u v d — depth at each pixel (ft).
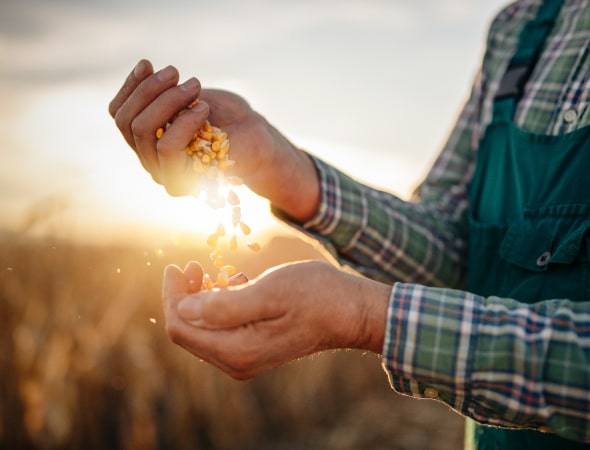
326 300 3.82
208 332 3.87
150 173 4.91
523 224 4.70
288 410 17.69
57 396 14.48
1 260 14.90
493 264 5.01
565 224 4.39
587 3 5.06
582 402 3.43
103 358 14.90
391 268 5.82
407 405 19.02
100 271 15.87
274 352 3.92
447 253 5.89
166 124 4.62
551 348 3.53
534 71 5.25
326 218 5.58
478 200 5.43
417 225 5.83
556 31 5.30
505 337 3.61
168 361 16.44
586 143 4.47
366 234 5.67
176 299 4.09
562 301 3.70
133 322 16.46
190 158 4.75
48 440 14.47
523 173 4.88
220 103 5.21
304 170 5.52
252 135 5.19
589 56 4.81
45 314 14.82
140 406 15.07
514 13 5.84
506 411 3.62
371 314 3.85
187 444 16.19
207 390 16.44
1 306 14.58
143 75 4.52
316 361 18.47
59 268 15.17
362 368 20.16
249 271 16.93
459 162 6.16
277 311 3.78
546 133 4.87
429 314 3.76
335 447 16.20
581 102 4.69
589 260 4.16
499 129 5.28
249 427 16.99
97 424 15.02
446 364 3.69
